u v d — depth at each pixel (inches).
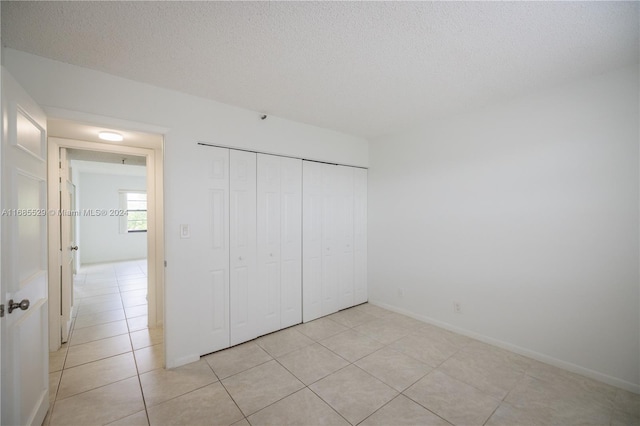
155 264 122.6
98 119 76.9
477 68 76.8
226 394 75.9
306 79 82.8
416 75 80.6
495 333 102.8
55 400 73.0
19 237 55.1
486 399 73.6
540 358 92.0
